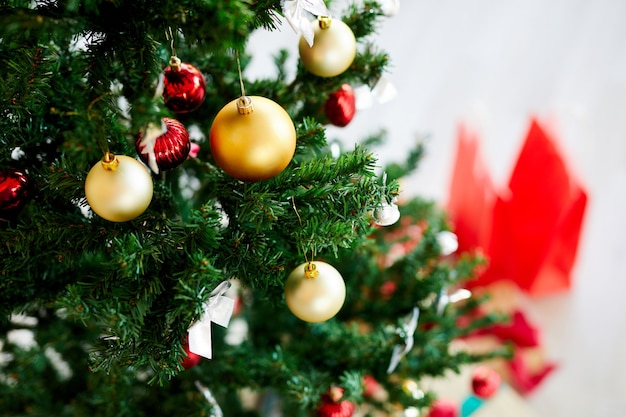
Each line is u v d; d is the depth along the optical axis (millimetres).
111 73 603
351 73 694
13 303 681
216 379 788
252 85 715
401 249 1035
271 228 612
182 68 613
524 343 1312
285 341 925
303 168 609
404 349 772
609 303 1458
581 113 1375
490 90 1670
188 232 591
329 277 627
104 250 632
